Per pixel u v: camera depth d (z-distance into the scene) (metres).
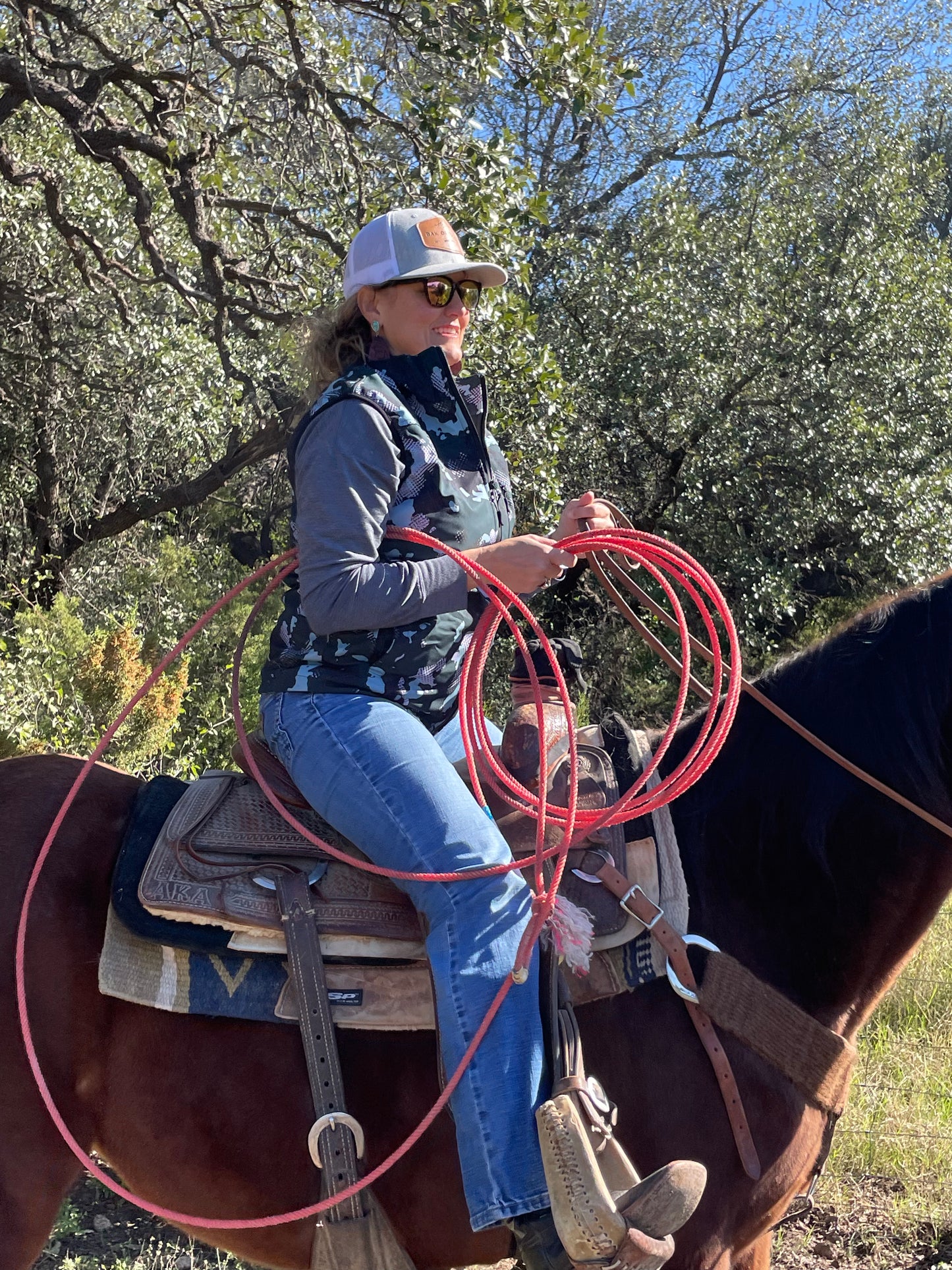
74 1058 2.02
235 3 7.18
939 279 13.42
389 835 1.94
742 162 14.99
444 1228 1.98
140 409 11.33
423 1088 1.97
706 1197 1.93
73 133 7.66
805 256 13.45
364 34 9.07
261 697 2.13
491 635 1.98
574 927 1.90
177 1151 2.00
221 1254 3.30
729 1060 1.95
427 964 2.01
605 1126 1.78
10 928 2.03
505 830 2.09
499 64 7.01
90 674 5.83
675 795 1.98
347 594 1.87
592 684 12.86
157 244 9.11
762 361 12.48
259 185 8.55
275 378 11.59
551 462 7.81
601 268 12.69
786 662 2.25
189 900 2.02
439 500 2.00
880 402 12.95
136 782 2.34
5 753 5.59
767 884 2.07
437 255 2.11
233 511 16.28
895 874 2.06
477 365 7.29
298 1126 1.96
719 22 16.89
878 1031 4.54
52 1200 2.02
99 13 8.50
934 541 12.30
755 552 12.80
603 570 2.22
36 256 10.00
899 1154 3.75
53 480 11.83
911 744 2.06
